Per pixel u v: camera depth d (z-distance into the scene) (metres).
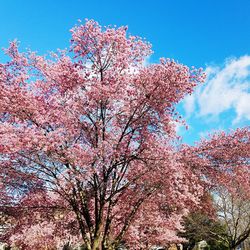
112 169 10.88
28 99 9.99
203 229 26.48
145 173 11.04
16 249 17.28
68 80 10.88
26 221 12.06
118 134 11.09
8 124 9.18
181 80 10.36
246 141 11.59
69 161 9.66
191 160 11.46
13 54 11.23
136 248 16.98
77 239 16.50
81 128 10.77
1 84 10.10
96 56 11.15
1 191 11.27
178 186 11.09
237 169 11.88
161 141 11.30
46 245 15.99
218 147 11.63
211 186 12.60
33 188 11.16
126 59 11.09
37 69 11.48
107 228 11.26
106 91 10.25
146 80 10.46
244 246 29.73
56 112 10.10
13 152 9.06
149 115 10.89
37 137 8.97
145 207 13.25
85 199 11.34
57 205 12.20
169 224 17.84
